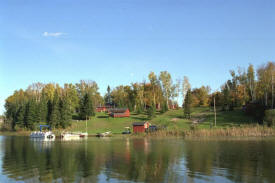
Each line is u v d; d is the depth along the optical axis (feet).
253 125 313.53
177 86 530.68
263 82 385.09
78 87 572.51
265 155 144.66
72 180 96.43
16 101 545.44
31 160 140.67
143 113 497.87
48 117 451.12
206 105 541.75
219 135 285.02
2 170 115.14
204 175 100.63
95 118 469.98
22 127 455.63
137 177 98.99
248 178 95.45
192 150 169.99
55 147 204.64
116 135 336.29
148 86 544.62
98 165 122.62
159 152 163.22
